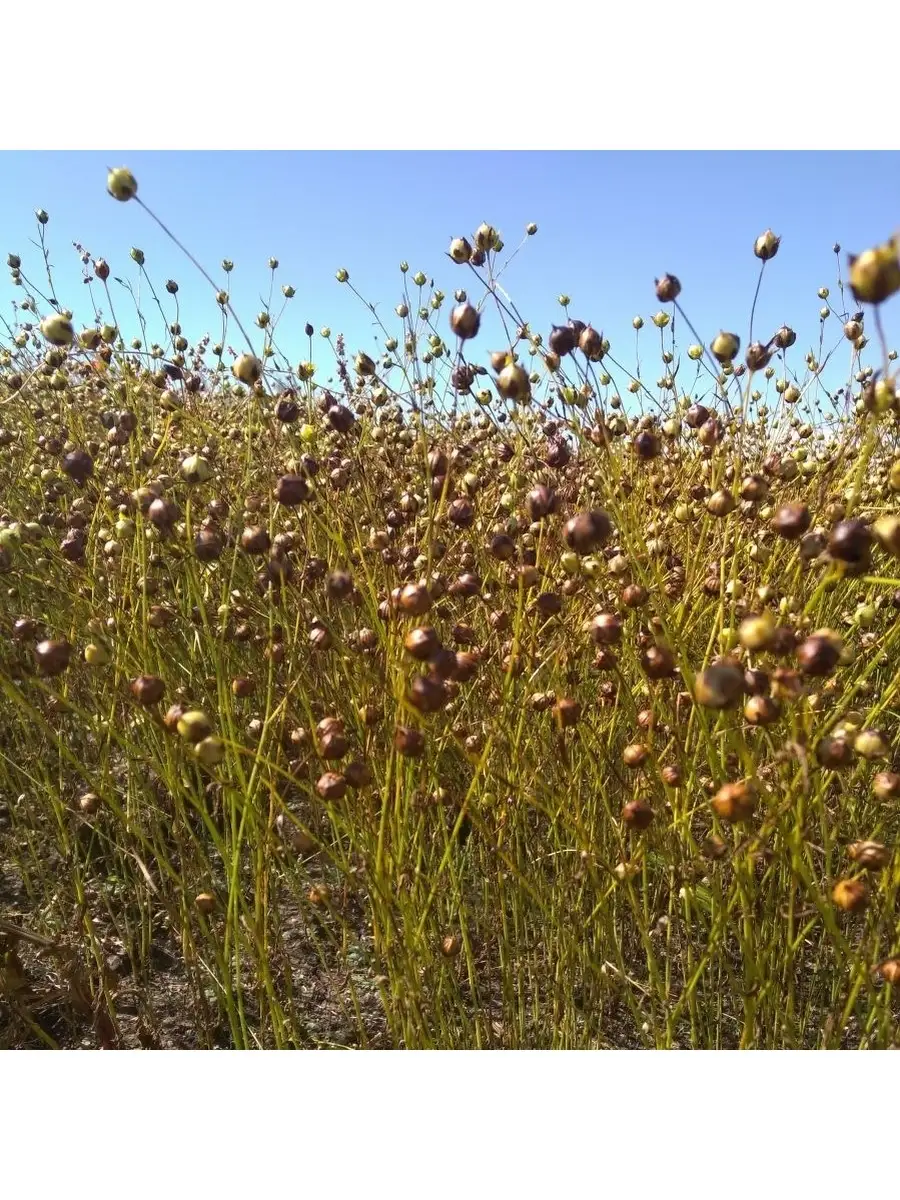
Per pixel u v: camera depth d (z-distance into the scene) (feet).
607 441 0.88
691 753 0.79
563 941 0.82
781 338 0.89
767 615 0.61
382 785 0.76
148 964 0.97
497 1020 0.89
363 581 0.84
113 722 0.87
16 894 1.07
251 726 0.84
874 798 0.91
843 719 0.64
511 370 0.72
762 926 0.81
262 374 0.90
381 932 0.79
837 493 0.88
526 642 0.80
